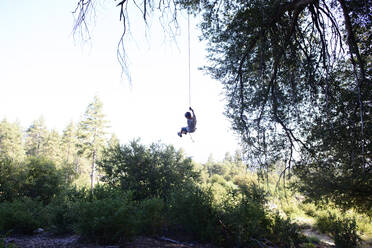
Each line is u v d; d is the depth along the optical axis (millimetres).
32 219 8094
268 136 9305
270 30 7566
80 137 42062
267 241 8352
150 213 7730
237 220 7625
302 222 14773
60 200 9758
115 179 12422
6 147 53781
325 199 10180
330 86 7637
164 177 12062
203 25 8570
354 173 8008
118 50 4418
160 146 12781
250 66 8820
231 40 8477
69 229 7840
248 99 9336
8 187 11414
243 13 7598
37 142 66875
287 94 9039
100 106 43750
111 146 13500
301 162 9242
